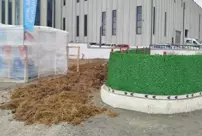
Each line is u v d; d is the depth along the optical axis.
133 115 7.50
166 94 7.76
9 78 12.81
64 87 10.74
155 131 6.28
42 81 12.60
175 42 42.66
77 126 6.57
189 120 7.13
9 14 37.22
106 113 7.62
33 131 6.41
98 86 11.72
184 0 47.06
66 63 15.97
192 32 54.19
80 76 14.05
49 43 14.62
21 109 7.93
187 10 49.44
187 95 8.00
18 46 12.73
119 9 35.56
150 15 31.83
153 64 7.81
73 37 44.06
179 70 7.89
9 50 12.83
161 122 6.93
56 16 44.81
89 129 6.39
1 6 37.38
